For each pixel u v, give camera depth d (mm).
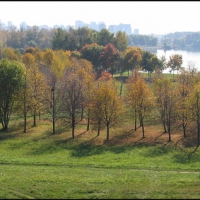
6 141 53500
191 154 45344
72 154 46000
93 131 60531
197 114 49562
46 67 91688
